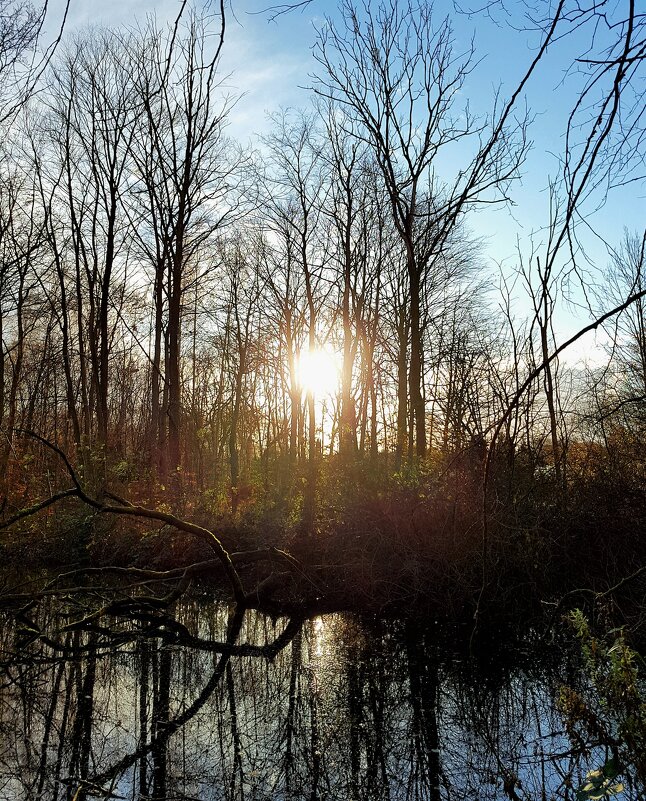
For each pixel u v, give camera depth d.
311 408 16.23
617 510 10.05
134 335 21.45
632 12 2.20
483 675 8.28
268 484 19.58
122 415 31.11
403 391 21.84
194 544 14.43
